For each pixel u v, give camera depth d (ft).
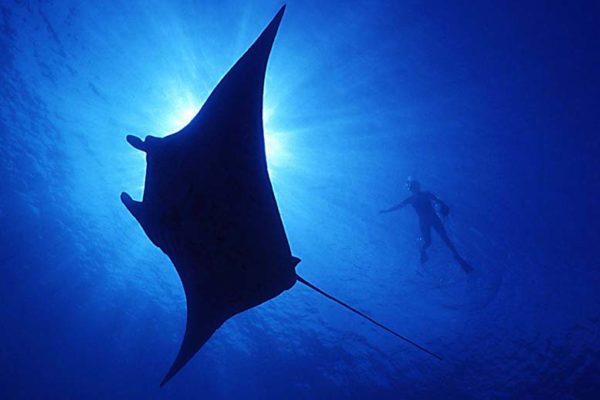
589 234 33.99
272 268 8.38
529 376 26.37
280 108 39.83
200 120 8.86
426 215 25.64
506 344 28.22
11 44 37.06
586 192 37.29
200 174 8.13
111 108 40.75
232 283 8.41
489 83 40.83
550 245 33.96
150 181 8.32
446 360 29.04
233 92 9.03
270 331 36.22
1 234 40.06
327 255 37.40
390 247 37.22
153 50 38.22
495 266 32.86
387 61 39.58
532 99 40.83
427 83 41.01
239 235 8.14
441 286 32.50
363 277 35.42
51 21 36.01
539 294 29.91
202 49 37.86
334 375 32.78
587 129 39.55
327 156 41.11
